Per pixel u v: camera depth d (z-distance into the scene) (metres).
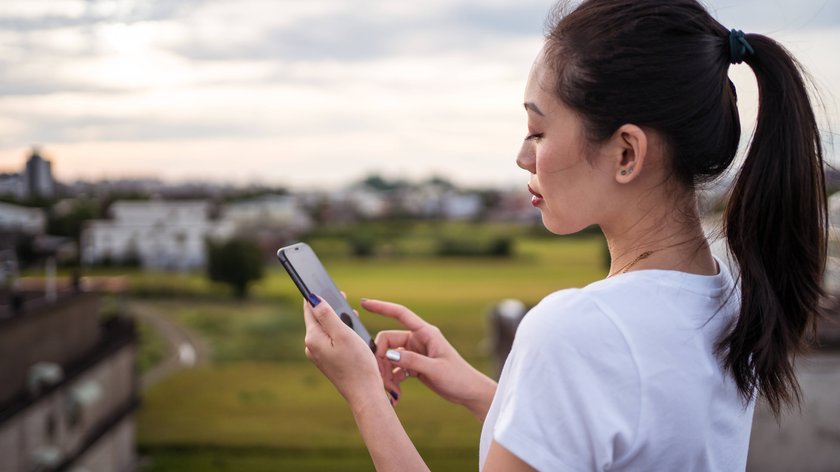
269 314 26.28
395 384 1.02
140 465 18.02
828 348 2.75
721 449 0.67
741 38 0.68
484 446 0.67
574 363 0.61
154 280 24.55
